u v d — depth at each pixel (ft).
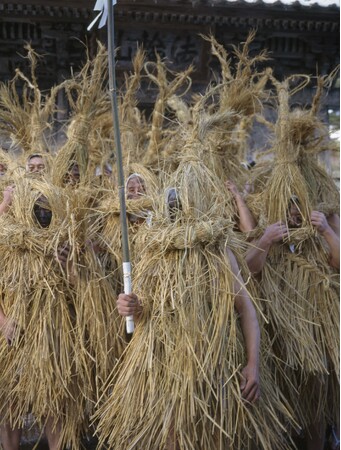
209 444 8.83
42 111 15.65
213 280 9.07
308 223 11.65
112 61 9.37
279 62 33.88
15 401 10.58
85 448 11.35
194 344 8.80
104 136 17.10
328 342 11.05
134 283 9.55
